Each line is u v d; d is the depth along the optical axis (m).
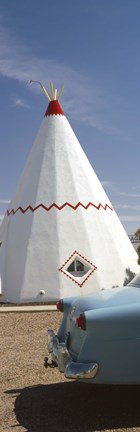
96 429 4.23
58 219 16.45
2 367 6.62
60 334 5.18
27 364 6.75
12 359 7.09
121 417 4.53
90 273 15.99
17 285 16.14
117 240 17.27
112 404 4.93
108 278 16.28
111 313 4.24
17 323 11.04
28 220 16.64
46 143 17.67
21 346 8.10
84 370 4.14
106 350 4.20
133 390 5.42
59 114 18.17
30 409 4.86
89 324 4.20
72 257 16.06
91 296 4.94
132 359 4.20
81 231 16.44
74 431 4.20
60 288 15.76
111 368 4.19
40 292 15.76
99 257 16.36
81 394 5.33
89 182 17.56
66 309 5.26
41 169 17.23
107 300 4.57
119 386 5.58
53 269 15.94
